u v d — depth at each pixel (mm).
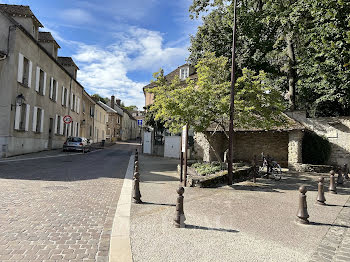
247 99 11016
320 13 12195
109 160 18312
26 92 18016
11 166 12000
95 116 42906
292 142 16266
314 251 4035
